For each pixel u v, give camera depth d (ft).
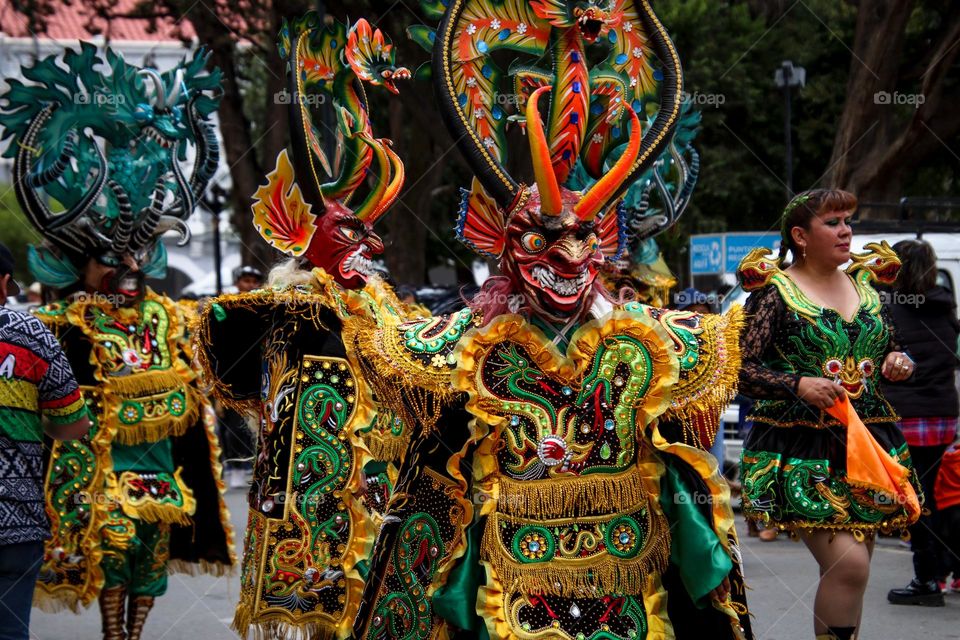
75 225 18.63
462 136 11.44
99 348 18.52
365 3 46.11
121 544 18.07
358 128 17.20
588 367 11.23
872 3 48.03
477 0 11.77
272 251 19.81
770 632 18.98
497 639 10.92
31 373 13.29
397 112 64.75
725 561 11.14
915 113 46.37
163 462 19.16
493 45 11.81
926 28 54.08
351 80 17.22
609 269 18.74
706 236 40.37
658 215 19.17
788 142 45.24
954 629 19.22
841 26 59.52
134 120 19.17
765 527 14.79
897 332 15.43
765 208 66.74
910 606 21.04
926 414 21.97
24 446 13.23
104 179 18.75
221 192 54.03
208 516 19.80
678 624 11.72
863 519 14.24
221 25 53.67
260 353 17.25
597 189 10.86
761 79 59.47
